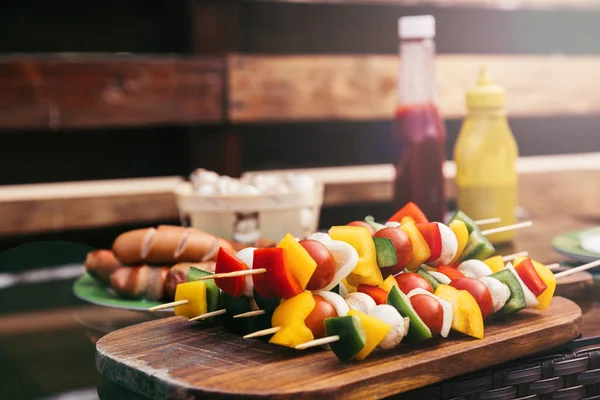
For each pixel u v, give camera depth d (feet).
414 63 5.70
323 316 4.00
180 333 4.23
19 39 9.54
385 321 4.00
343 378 3.84
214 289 4.23
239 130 9.80
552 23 12.08
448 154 11.77
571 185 9.75
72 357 4.24
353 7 11.05
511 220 5.76
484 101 5.69
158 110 8.95
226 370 3.91
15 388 4.00
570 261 5.29
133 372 3.95
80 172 10.02
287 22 10.76
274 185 5.41
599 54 12.41
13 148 9.67
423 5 10.95
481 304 4.18
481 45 11.78
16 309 4.76
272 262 4.01
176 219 8.75
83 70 8.65
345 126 11.13
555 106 10.33
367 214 10.19
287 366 3.93
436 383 3.97
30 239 8.73
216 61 9.09
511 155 5.73
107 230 9.14
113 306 4.73
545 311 4.38
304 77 9.39
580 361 4.16
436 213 5.73
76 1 9.71
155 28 10.11
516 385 4.07
